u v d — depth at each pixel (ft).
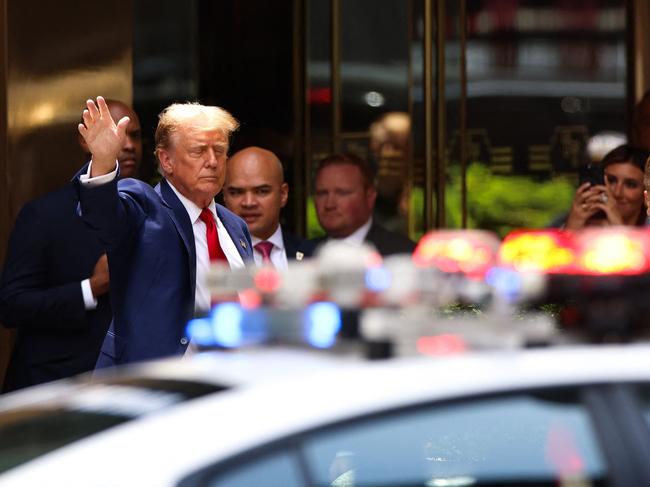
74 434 25.20
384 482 23.08
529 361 24.34
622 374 24.03
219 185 48.42
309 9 83.41
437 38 83.87
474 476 23.39
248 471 22.47
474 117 84.12
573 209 60.23
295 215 83.15
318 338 26.76
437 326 25.81
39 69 71.05
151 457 22.53
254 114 82.64
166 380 26.68
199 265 47.91
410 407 23.43
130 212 46.55
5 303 53.57
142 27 79.66
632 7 83.92
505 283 26.55
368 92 83.87
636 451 23.32
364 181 64.90
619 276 26.61
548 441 23.56
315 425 22.98
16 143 70.23
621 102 84.43
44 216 53.88
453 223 83.71
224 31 81.71
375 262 27.78
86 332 53.67
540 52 83.76
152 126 79.66
